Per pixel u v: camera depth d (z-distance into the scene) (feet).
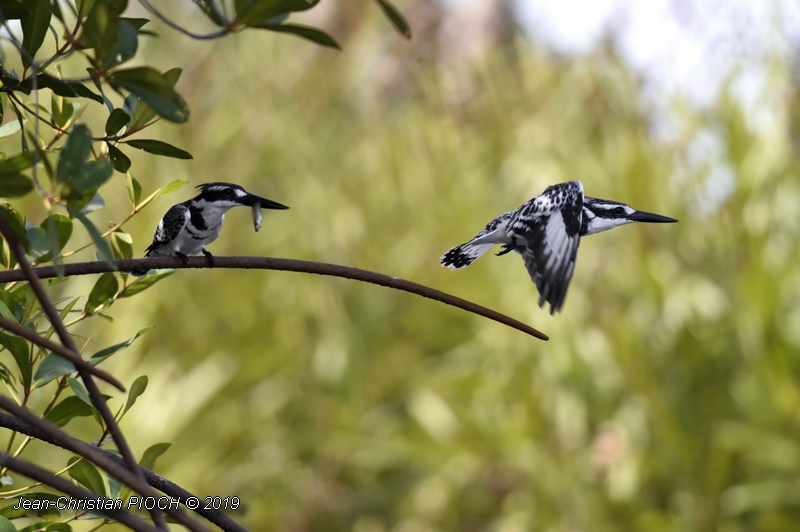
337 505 51.60
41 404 32.30
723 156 47.85
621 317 46.09
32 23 11.68
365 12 59.88
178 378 51.31
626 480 44.65
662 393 45.60
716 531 44.62
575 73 53.21
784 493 43.93
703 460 45.19
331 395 54.03
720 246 47.16
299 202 57.11
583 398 46.83
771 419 44.37
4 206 12.21
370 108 58.65
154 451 14.38
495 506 49.34
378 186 56.95
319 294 54.65
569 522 45.85
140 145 12.81
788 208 47.06
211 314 54.39
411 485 52.49
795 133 47.83
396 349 55.42
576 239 17.11
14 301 14.16
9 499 14.99
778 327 45.50
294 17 60.64
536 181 51.70
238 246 56.65
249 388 55.11
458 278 53.21
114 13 9.94
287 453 52.85
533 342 48.19
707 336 45.88
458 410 50.21
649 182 47.91
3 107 13.64
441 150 57.31
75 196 10.17
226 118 57.11
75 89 12.05
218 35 10.21
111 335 50.03
